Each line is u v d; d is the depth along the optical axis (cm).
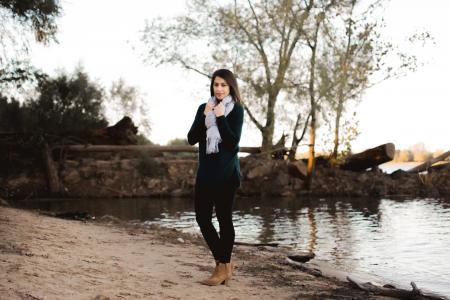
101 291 375
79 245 600
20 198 2048
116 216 1380
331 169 2345
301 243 911
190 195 2147
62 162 2216
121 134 2414
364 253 806
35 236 604
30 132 2266
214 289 438
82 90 2527
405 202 1831
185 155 2491
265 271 561
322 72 2227
